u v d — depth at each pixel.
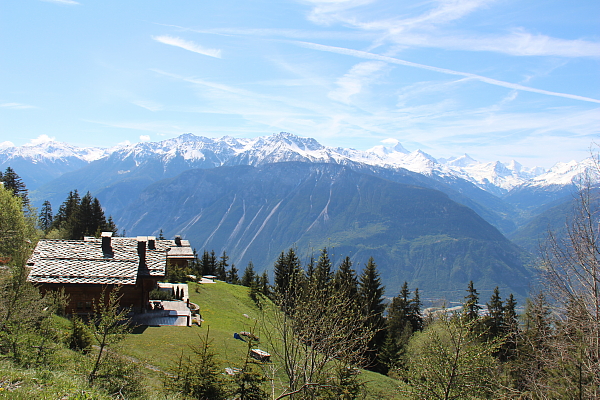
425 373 17.12
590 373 16.25
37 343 17.31
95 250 37.16
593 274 15.51
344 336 13.73
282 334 13.53
